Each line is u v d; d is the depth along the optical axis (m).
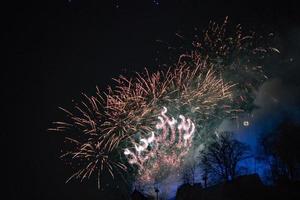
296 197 59.16
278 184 63.75
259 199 61.56
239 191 63.84
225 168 76.69
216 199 65.62
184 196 69.69
